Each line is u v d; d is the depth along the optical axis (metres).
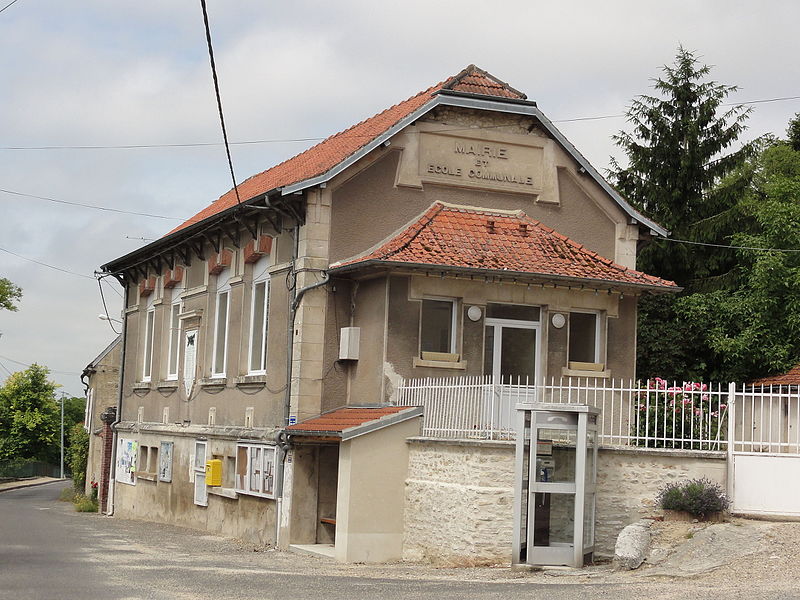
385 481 18.48
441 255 20.03
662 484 16.89
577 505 16.09
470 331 20.52
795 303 27.66
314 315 21.02
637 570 15.13
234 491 23.53
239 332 24.30
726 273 35.09
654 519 16.64
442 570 16.33
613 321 21.62
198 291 27.31
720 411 17.05
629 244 23.33
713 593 12.46
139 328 32.84
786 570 13.87
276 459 21.31
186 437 27.33
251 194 26.86
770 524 16.00
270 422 22.22
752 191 38.91
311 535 20.59
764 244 28.72
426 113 21.98
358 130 25.77
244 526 22.94
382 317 20.17
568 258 21.12
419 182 21.84
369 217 21.50
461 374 20.47
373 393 20.27
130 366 33.59
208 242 26.45
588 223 23.12
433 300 20.62
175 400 28.69
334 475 20.88
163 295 30.47
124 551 19.80
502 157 22.53
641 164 36.47
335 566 17.48
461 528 16.92
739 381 28.98
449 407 18.12
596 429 16.70
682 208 36.19
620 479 16.97
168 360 30.02
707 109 36.22
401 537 18.47
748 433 17.61
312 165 24.12
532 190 22.66
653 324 29.61
